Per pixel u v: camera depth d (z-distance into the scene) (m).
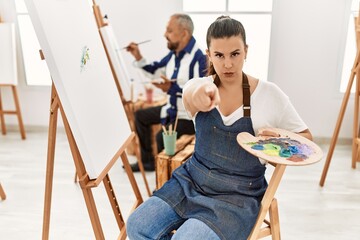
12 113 3.27
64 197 2.32
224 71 1.20
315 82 3.05
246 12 3.00
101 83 1.46
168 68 2.56
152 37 3.15
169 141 2.07
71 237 1.92
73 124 1.16
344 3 2.83
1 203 2.24
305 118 3.16
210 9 3.08
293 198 2.28
